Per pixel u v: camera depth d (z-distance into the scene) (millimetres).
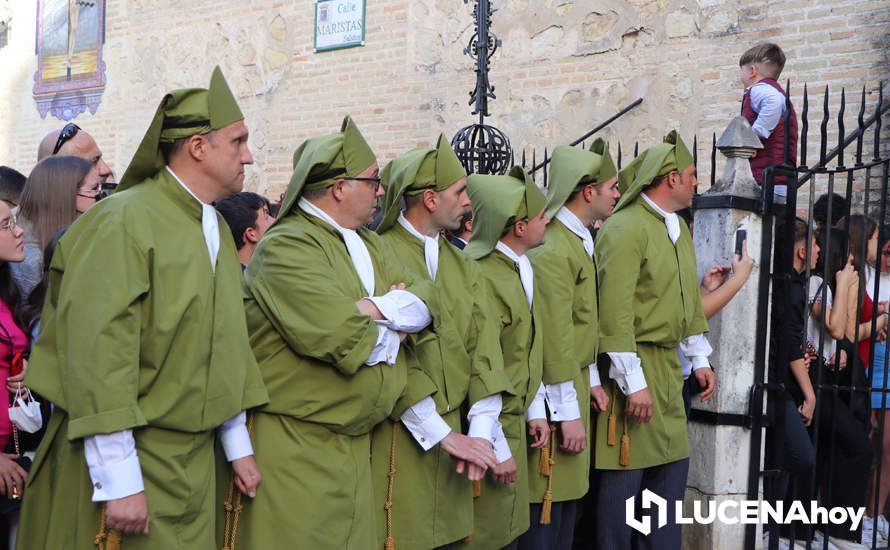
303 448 2852
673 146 4219
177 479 2514
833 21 7078
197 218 2635
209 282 2582
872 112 6867
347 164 3002
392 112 9578
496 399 3400
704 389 4449
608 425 4176
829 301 5094
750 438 4621
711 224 4590
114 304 2371
